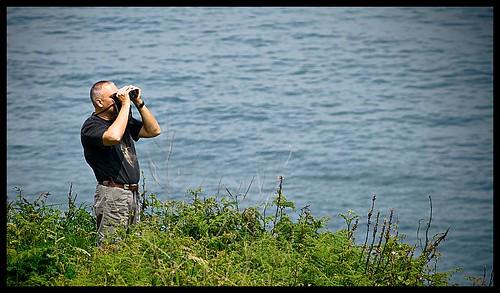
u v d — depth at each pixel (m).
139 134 29.45
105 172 28.19
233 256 26.53
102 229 28.31
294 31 125.38
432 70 112.75
